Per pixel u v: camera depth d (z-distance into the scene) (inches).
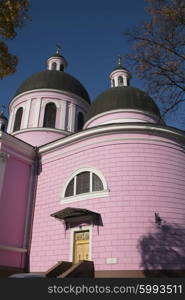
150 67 487.5
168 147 615.8
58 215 594.6
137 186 562.9
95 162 614.5
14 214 645.3
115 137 616.1
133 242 516.1
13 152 684.7
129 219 535.2
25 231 654.5
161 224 529.0
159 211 540.7
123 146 605.0
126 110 749.3
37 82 949.2
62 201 629.0
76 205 599.5
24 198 682.8
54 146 707.4
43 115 893.8
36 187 705.6
